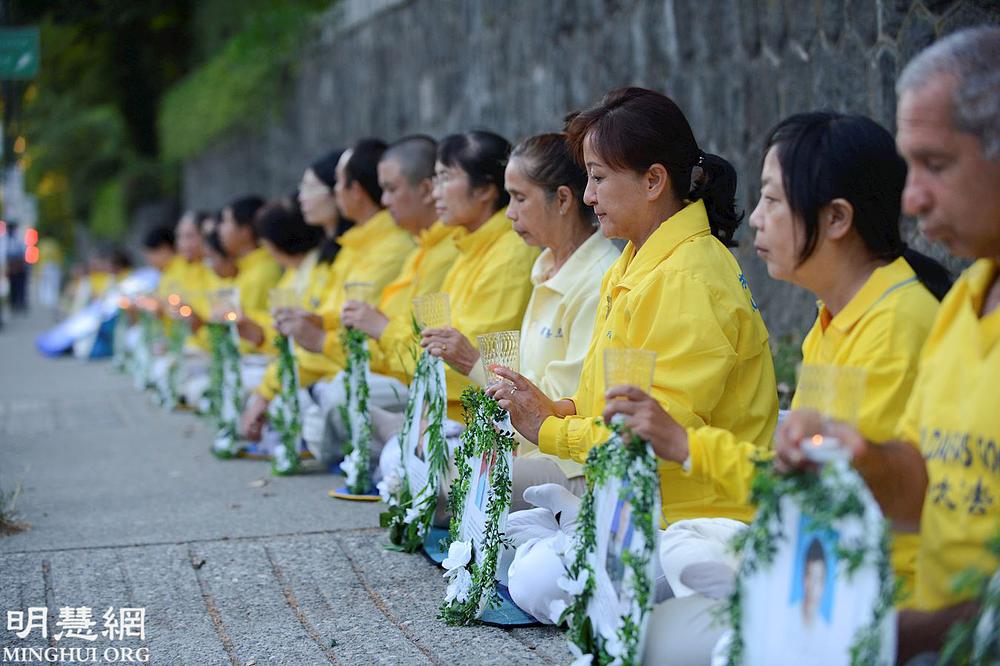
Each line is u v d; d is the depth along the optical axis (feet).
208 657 13.00
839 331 10.37
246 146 69.31
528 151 15.78
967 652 8.26
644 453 10.48
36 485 22.67
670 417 10.30
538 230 15.92
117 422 31.71
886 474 9.06
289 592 15.21
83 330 52.80
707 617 10.65
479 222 18.16
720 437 10.16
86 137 93.45
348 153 23.18
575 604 11.35
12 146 65.31
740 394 12.48
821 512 8.40
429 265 20.42
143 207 88.74
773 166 10.24
